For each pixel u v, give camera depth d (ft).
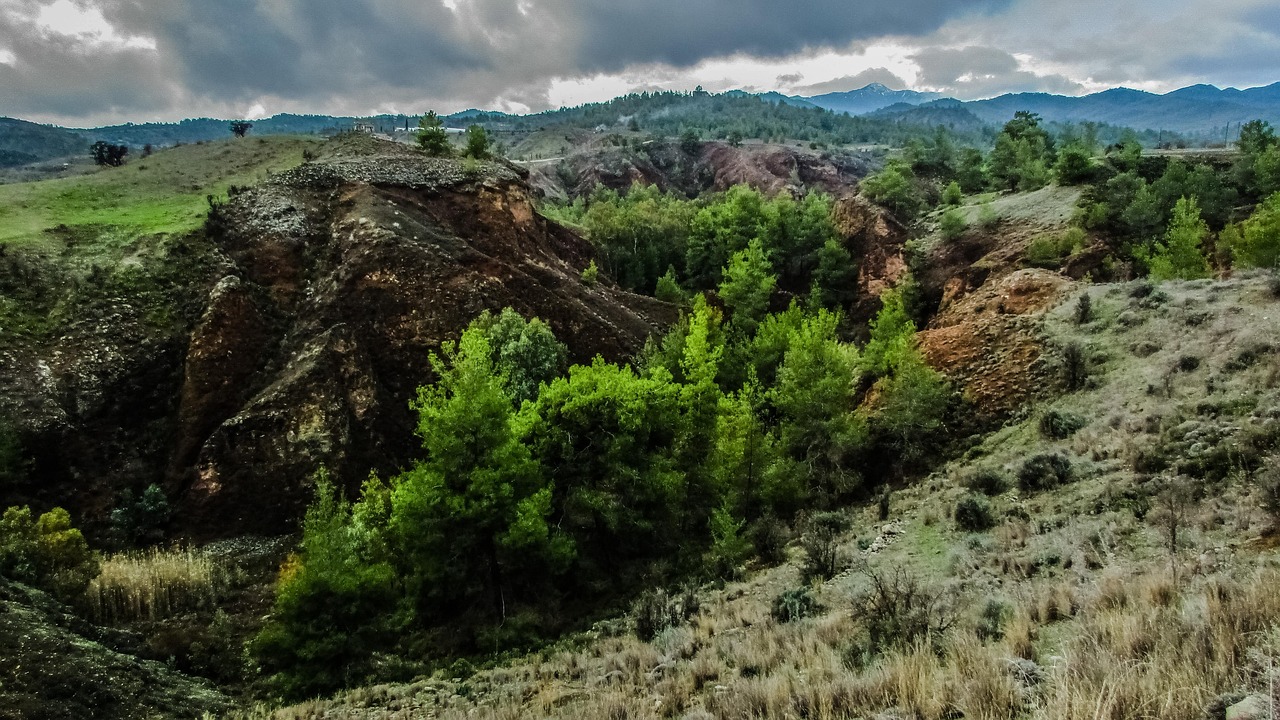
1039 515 47.52
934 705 20.08
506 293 142.92
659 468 81.20
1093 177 209.46
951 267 200.44
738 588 57.62
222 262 132.05
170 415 110.63
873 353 106.11
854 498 78.64
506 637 62.95
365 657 60.90
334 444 108.27
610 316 170.19
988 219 203.62
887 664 24.79
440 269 138.00
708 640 42.04
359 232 141.69
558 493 79.46
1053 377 78.07
